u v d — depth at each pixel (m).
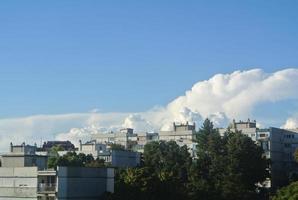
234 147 170.88
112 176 140.12
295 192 136.38
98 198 136.38
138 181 137.00
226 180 165.00
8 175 135.12
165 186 142.12
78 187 131.75
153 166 182.50
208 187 162.50
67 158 174.50
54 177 128.62
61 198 127.38
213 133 180.50
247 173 170.12
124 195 133.88
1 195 135.38
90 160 193.75
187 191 156.50
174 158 183.12
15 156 146.88
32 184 131.12
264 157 178.12
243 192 162.88
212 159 173.12
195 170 169.88
